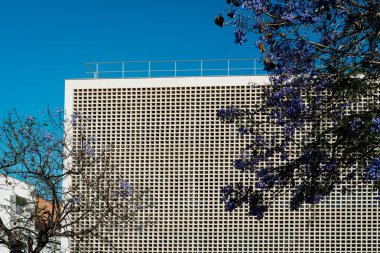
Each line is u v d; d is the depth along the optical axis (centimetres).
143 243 2348
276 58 1065
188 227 2352
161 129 2416
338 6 998
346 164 1110
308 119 1153
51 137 1400
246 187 1208
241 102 2364
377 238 2269
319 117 1150
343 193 1201
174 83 2425
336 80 1062
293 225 2306
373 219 2280
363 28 994
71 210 1349
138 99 2439
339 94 1073
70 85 2469
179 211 2362
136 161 2411
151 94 2434
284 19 1000
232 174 2350
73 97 2459
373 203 2283
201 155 2380
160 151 2403
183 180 2378
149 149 2408
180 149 2395
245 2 982
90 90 2462
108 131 2434
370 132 1034
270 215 2323
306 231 2300
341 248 2286
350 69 1047
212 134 2381
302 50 1055
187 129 2402
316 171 1135
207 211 2350
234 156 2355
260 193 1201
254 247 2316
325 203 2300
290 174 1169
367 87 1037
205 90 2400
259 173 1197
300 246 2298
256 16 997
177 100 2419
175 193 2377
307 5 1016
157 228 2358
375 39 1023
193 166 2378
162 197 2378
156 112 2423
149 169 2397
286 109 1155
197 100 2405
